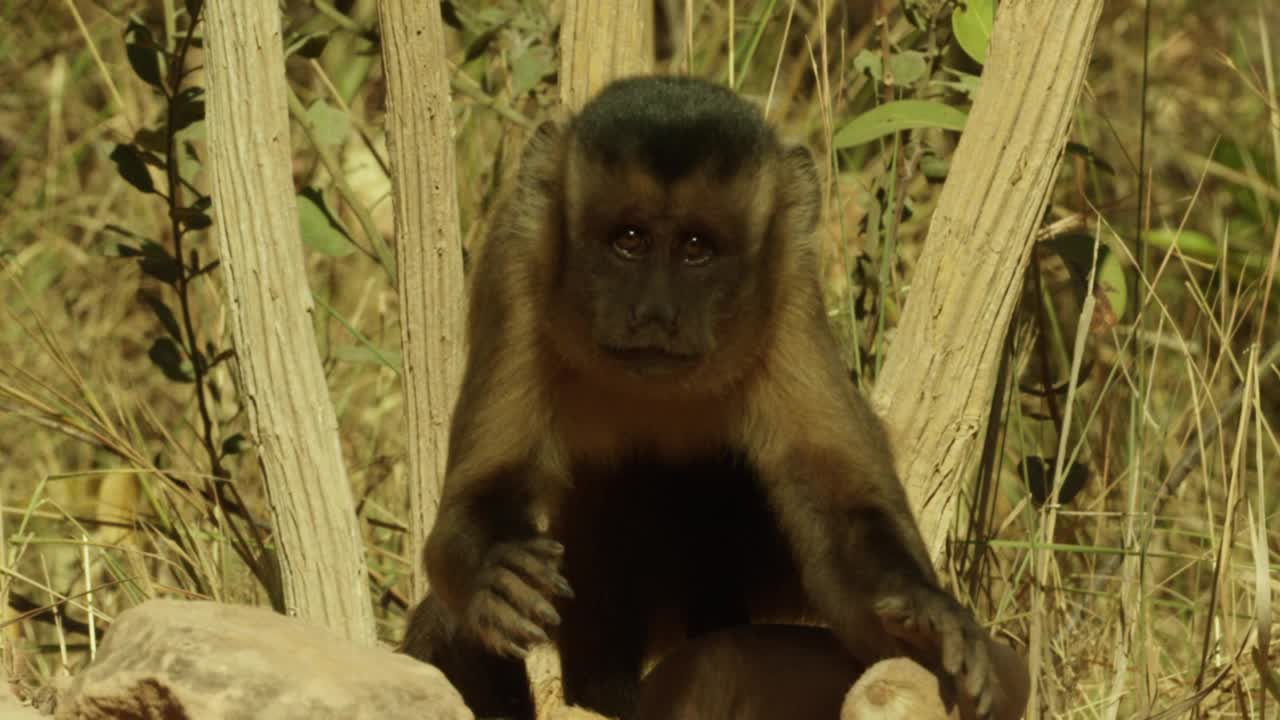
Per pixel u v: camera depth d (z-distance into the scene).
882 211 11.33
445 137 8.99
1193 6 16.69
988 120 8.62
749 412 8.42
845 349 10.95
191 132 10.30
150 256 10.55
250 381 8.33
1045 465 10.34
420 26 8.88
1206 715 9.23
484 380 8.41
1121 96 15.97
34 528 11.98
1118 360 10.76
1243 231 14.65
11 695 7.10
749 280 8.22
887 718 6.52
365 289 13.23
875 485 7.98
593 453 8.83
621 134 8.16
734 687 7.54
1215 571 9.24
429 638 8.74
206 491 11.06
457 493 8.16
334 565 8.34
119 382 13.00
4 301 12.82
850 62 13.95
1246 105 15.86
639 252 8.16
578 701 9.02
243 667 5.96
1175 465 10.67
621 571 9.06
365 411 12.84
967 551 10.04
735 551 9.13
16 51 15.98
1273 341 13.42
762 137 8.39
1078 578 11.08
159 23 14.37
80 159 15.40
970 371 8.68
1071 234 10.06
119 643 6.19
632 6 9.55
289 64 14.98
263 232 8.25
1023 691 7.08
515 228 8.48
